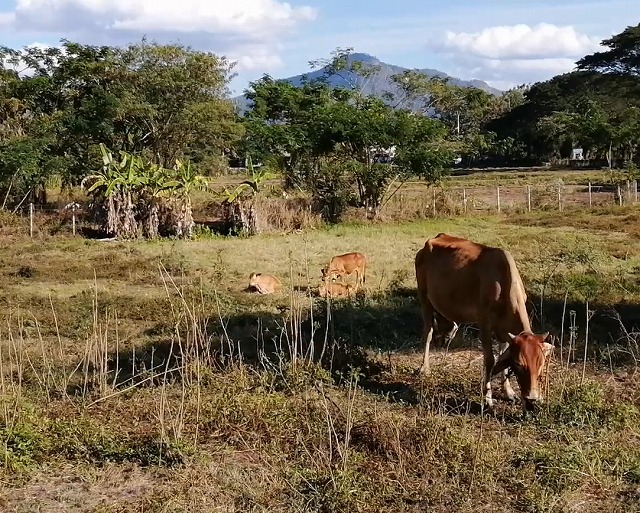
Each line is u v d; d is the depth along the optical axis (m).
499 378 8.14
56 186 29.95
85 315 11.11
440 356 9.05
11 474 5.84
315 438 6.35
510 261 7.34
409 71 43.84
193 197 28.22
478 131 60.94
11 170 23.47
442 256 8.14
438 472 5.69
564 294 11.59
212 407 6.94
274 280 13.27
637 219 22.86
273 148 24.98
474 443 6.06
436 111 58.12
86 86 29.06
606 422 6.61
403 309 11.21
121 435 6.49
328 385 7.87
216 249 18.03
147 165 21.72
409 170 24.59
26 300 12.61
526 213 26.09
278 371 8.23
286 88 32.16
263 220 21.81
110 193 20.73
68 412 7.09
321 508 5.28
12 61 29.30
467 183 41.03
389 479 5.62
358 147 24.83
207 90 31.38
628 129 37.66
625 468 5.73
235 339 9.79
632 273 13.56
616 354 8.65
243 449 6.34
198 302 11.73
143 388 7.90
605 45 61.84
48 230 21.25
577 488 5.47
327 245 18.73
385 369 8.60
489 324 7.44
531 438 6.42
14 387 7.61
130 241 19.97
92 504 5.46
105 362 8.16
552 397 7.07
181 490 5.54
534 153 65.56
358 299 11.94
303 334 9.80
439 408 6.76
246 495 5.45
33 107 29.23
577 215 24.73
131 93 28.53
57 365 8.88
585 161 57.09
